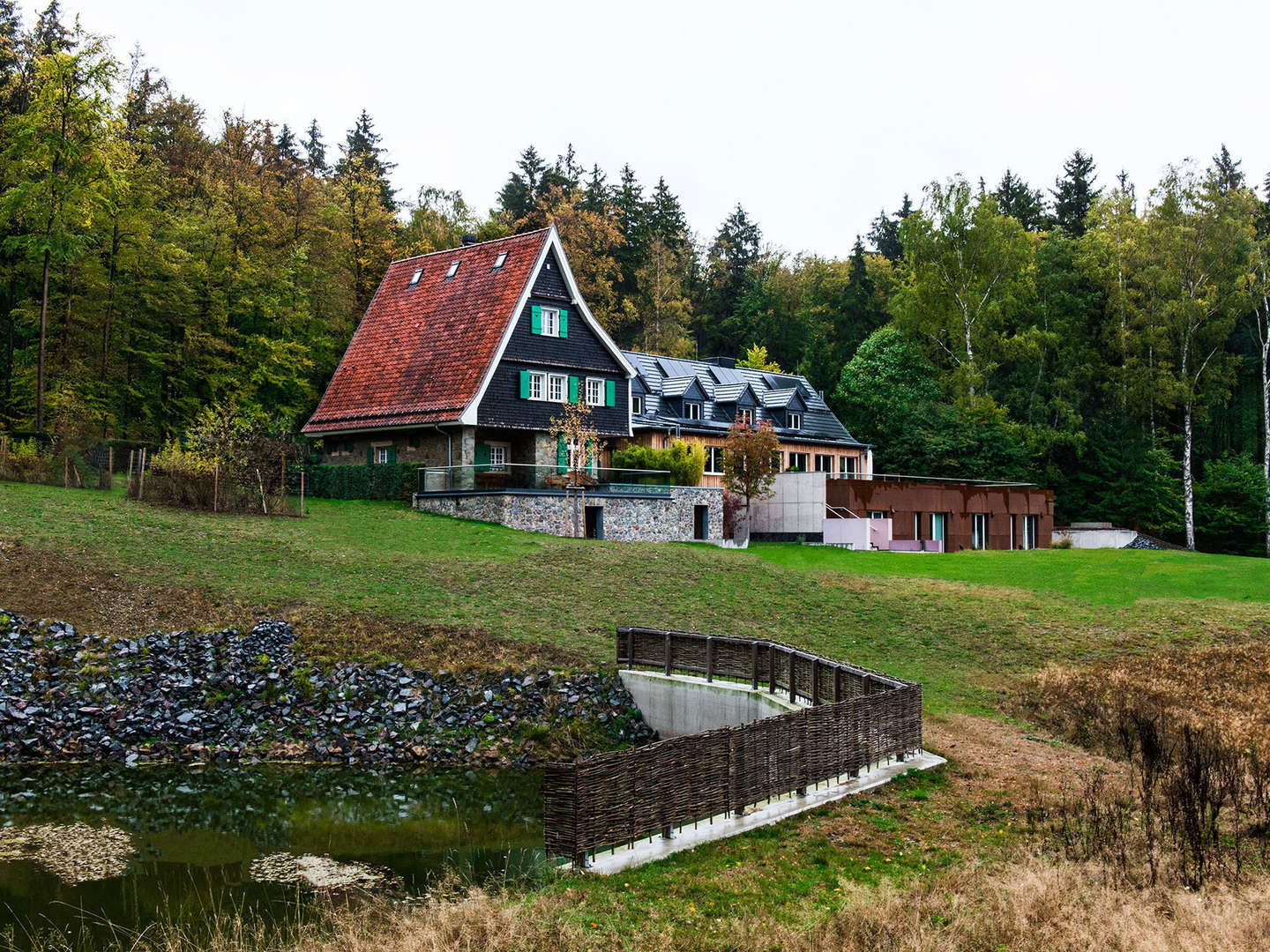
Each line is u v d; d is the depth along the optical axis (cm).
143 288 4469
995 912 1046
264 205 5175
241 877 1404
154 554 2658
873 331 8331
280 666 2212
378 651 2314
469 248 4644
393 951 1017
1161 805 1428
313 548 2955
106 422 4300
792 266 10144
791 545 4425
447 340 4322
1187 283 6269
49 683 2073
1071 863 1212
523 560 3127
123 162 4269
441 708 2175
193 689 2127
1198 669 2459
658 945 971
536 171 9269
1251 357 7131
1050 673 2436
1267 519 6281
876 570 3709
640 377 5184
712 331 9481
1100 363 6700
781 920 1049
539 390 4250
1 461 3297
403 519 3619
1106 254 6638
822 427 6003
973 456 6178
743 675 2091
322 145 9188
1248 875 1181
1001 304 6475
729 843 1284
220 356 4856
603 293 7475
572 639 2495
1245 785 1520
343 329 5634
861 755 1605
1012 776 1628
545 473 3922
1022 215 8644
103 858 1472
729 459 4453
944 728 1969
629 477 4222
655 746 1273
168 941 1151
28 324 4259
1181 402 6397
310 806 1752
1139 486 6319
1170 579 3519
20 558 2455
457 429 4034
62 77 3716
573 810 1177
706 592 3039
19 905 1287
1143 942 970
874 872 1191
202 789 1822
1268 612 3048
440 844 1565
